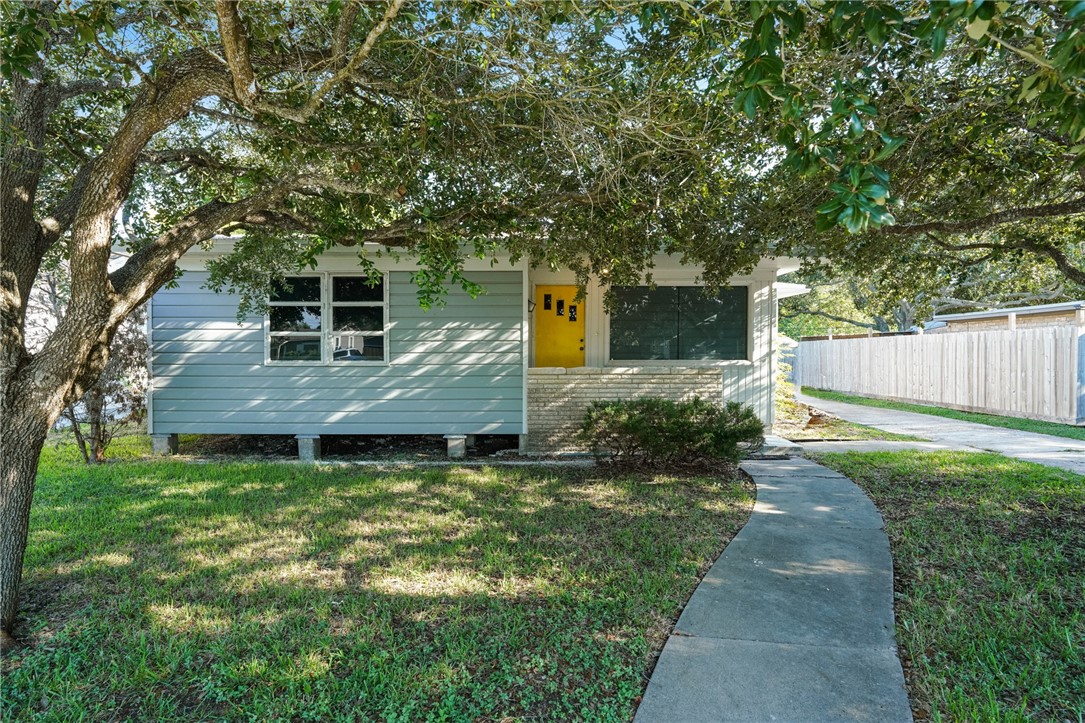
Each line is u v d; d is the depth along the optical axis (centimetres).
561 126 388
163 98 327
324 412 815
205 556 425
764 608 336
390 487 628
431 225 403
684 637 303
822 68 326
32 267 339
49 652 294
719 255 568
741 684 261
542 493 602
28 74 271
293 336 816
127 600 349
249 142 570
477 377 820
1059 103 187
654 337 914
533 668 276
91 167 373
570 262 582
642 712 242
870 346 1614
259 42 361
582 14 286
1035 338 1102
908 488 612
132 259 369
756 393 902
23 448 320
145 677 270
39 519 509
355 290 819
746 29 283
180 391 810
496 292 818
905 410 1325
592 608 337
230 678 269
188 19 344
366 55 293
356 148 413
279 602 348
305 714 244
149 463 749
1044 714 243
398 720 239
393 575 388
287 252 623
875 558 414
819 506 550
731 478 671
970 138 445
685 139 386
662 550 431
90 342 335
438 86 406
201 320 807
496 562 407
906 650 292
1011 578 373
